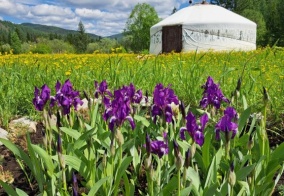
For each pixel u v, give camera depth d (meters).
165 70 8.59
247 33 35.84
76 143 3.17
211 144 3.54
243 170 2.72
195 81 6.91
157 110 3.42
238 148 3.70
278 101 5.80
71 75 8.09
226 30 34.53
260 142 3.17
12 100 6.59
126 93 3.75
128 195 2.95
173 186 2.73
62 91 3.65
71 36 128.88
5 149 4.92
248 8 95.06
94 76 8.16
